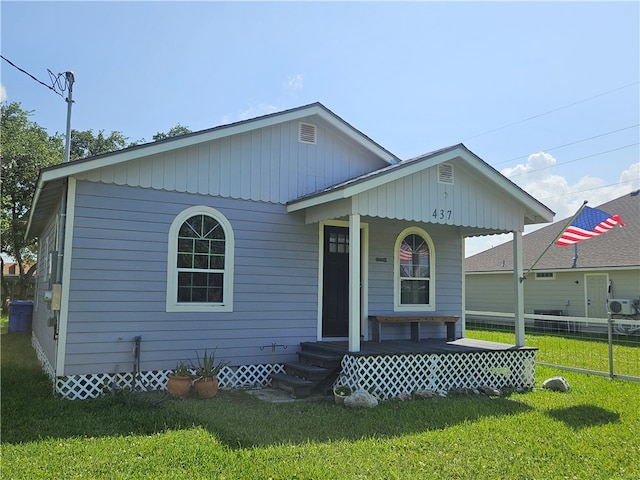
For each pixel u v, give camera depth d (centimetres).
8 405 642
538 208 952
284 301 902
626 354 1255
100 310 743
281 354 889
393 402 729
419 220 838
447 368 842
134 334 766
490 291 2369
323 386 816
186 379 718
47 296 727
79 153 2862
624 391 824
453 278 1141
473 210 905
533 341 1473
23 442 490
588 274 1933
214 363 826
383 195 806
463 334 1135
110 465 430
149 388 770
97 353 737
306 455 468
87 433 525
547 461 473
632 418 640
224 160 865
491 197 932
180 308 804
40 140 2370
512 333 1709
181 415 602
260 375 866
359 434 547
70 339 720
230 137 874
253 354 862
